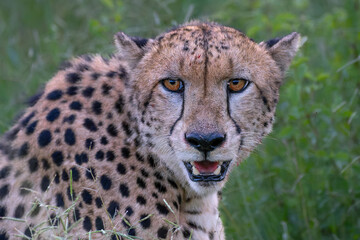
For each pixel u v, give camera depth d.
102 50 14.41
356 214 13.30
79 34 17.09
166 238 9.80
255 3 16.94
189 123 9.52
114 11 16.22
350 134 13.78
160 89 9.73
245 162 12.59
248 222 12.68
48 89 10.28
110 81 9.98
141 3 16.58
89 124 9.77
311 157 13.27
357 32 14.84
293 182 13.37
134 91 9.84
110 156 9.67
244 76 9.75
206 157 9.55
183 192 10.15
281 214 13.22
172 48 9.70
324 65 15.29
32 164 9.94
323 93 14.01
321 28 15.70
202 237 10.30
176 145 9.64
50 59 16.58
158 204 9.79
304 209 12.70
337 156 12.76
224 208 12.19
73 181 9.65
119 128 9.73
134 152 9.71
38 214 9.76
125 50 10.02
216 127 9.48
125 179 9.65
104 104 9.84
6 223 9.89
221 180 9.85
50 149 9.80
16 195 9.92
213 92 9.63
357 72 14.30
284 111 13.78
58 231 9.38
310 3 18.73
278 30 14.80
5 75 17.22
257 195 13.00
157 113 9.77
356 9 15.67
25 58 17.59
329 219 13.07
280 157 13.54
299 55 13.62
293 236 13.12
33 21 19.06
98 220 9.55
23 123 10.17
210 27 10.07
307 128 13.59
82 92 9.98
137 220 9.62
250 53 9.87
